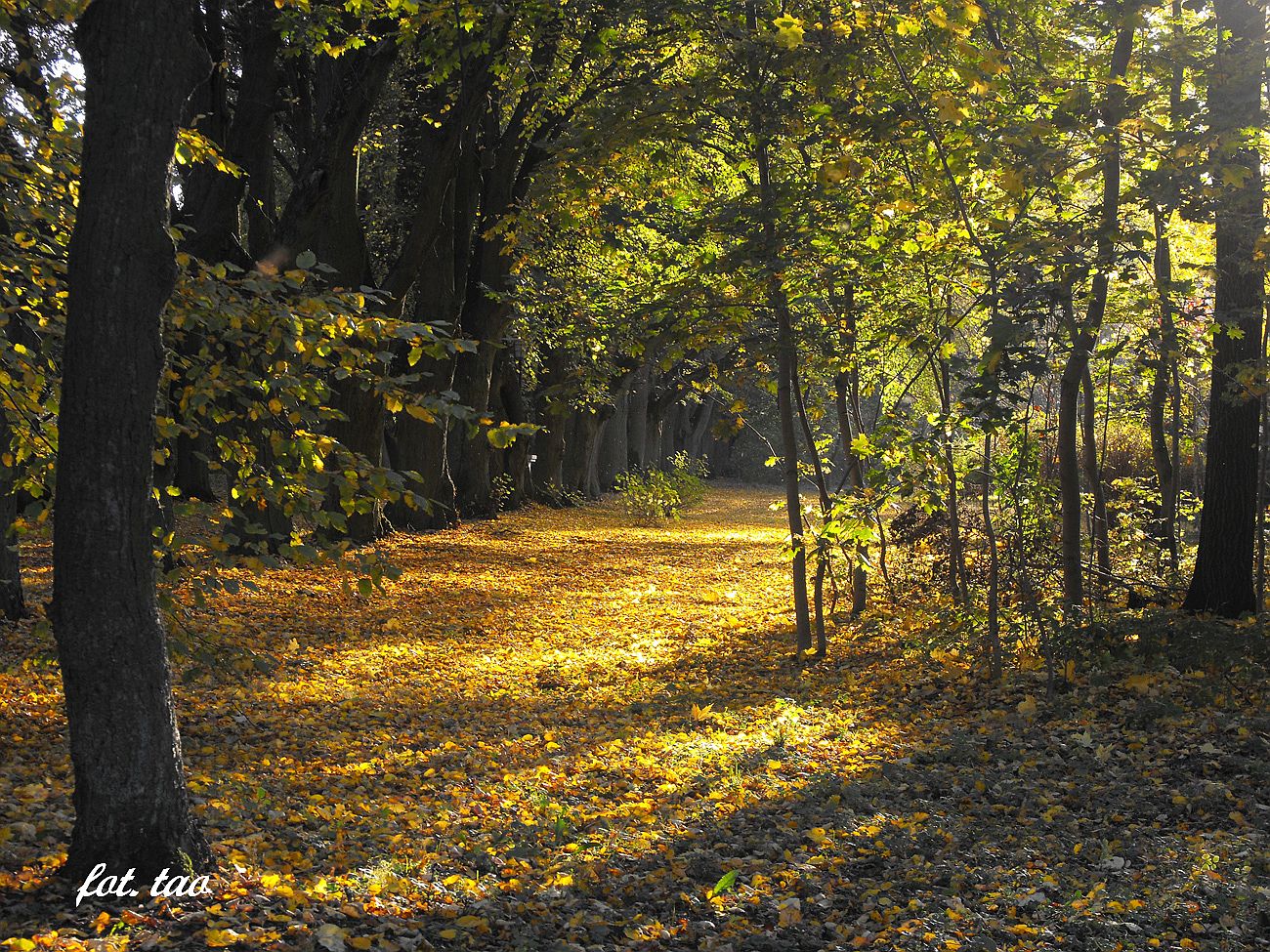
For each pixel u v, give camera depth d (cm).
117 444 475
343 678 1178
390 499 618
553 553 2448
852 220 1118
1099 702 922
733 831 663
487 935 480
